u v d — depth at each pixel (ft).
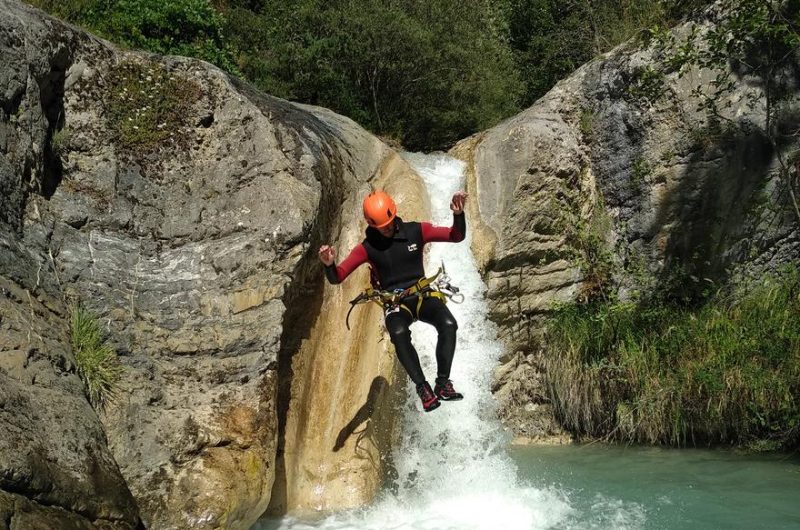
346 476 21.13
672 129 30.86
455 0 51.85
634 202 31.78
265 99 23.62
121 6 34.24
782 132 29.86
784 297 28.63
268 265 19.67
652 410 27.68
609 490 22.53
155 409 17.76
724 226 30.45
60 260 18.25
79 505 14.16
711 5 31.27
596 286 31.55
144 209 20.38
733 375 26.61
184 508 16.67
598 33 52.31
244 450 17.94
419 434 24.98
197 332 19.20
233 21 50.80
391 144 45.80
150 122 21.17
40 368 15.49
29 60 18.53
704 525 19.40
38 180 18.57
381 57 47.09
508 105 54.54
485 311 29.55
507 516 20.38
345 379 22.52
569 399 29.37
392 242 17.95
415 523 19.81
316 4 47.11
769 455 25.71
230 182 20.94
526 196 29.94
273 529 19.21
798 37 26.55
